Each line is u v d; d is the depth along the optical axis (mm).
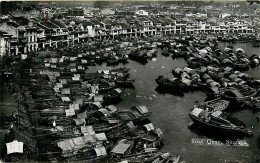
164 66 141375
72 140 59406
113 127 68562
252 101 91250
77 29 181250
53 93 88375
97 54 145000
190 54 162250
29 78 100938
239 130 70125
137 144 62312
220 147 65312
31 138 62344
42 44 154625
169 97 97688
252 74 132625
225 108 88062
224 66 142375
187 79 107500
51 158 55531
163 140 67438
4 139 60781
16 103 80688
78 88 94375
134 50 163500
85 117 71562
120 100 92688
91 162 55906
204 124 72938
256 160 60250
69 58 130250
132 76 121125
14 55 132125
